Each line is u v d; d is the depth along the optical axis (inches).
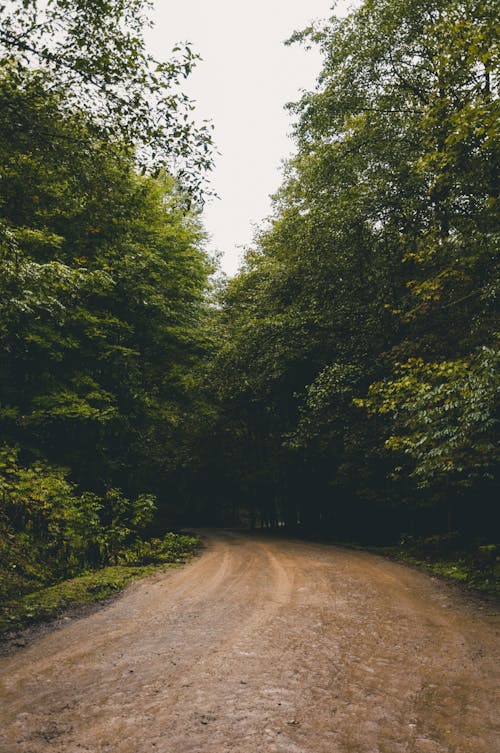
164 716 161.9
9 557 394.0
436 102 438.9
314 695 179.8
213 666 208.4
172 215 781.9
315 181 668.1
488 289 407.5
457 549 566.3
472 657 222.8
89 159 317.4
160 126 299.1
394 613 306.0
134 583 411.5
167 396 808.9
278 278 810.8
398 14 551.2
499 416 350.3
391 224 615.2
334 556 605.0
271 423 1334.9
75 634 257.4
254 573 460.4
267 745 143.5
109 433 659.4
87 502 523.8
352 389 671.1
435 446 389.4
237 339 914.7
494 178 439.8
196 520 1807.3
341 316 711.7
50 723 157.2
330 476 1082.7
